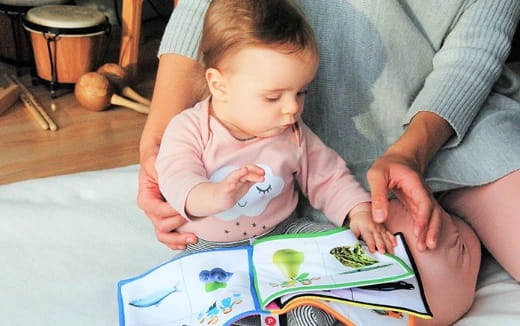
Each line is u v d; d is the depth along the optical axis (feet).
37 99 7.95
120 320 3.55
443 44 4.62
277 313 3.34
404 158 3.94
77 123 7.45
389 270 3.56
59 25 7.79
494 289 4.26
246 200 3.82
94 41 8.05
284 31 3.56
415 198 3.75
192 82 4.35
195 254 3.75
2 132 7.11
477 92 4.33
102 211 4.95
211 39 3.70
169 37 4.41
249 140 3.84
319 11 4.24
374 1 4.20
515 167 4.20
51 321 3.93
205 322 3.37
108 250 4.58
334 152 4.15
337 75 4.33
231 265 3.71
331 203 4.03
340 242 3.80
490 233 4.33
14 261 4.41
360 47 4.28
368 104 4.41
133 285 3.74
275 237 3.81
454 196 4.50
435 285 3.84
